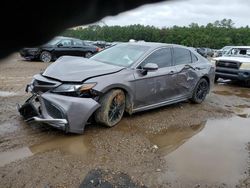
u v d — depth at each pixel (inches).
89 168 137.0
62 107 163.3
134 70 199.9
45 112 169.3
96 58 217.9
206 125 214.5
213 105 269.0
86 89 171.0
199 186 130.7
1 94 263.9
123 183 128.1
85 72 180.5
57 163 139.6
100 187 124.2
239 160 159.6
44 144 159.0
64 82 171.6
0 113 204.7
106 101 181.3
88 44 593.0
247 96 324.5
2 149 151.3
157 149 164.4
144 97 205.9
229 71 377.1
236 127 214.5
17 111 210.4
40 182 124.4
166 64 225.8
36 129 178.2
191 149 169.8
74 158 145.3
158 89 215.8
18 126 181.9
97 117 182.7
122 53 216.5
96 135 174.4
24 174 129.2
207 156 161.9
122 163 144.8
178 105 254.7
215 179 137.9
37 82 179.2
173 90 231.0
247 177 141.6
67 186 123.1
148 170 140.7
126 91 193.2
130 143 167.9
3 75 373.4
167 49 229.1
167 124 205.9
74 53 575.8
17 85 308.8
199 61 261.0
